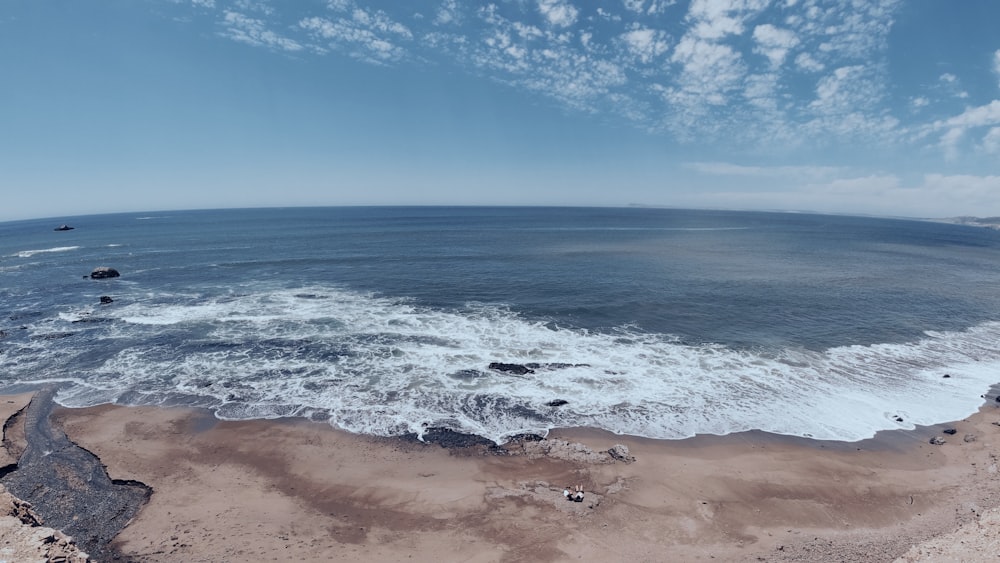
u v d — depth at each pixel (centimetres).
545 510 1307
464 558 1127
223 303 3375
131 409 1861
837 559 1114
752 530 1238
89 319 2978
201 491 1373
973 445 1661
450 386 2069
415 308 3247
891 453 1620
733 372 2242
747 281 4253
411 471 1491
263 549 1144
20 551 860
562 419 1816
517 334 2722
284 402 1927
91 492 1359
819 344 2628
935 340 2742
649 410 1886
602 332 2773
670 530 1234
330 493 1377
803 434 1739
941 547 1064
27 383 2081
